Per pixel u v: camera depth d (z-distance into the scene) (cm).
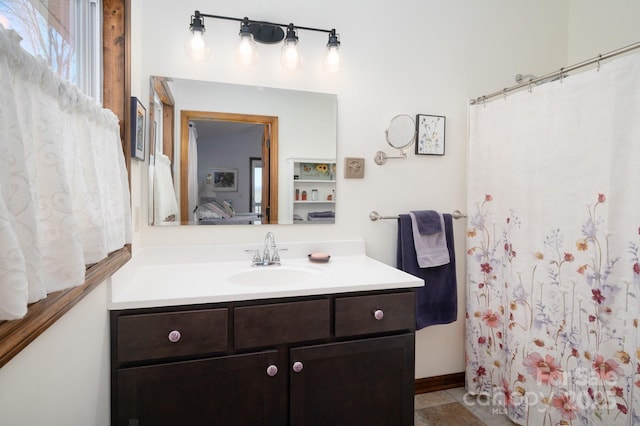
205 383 117
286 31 173
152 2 157
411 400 142
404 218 186
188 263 162
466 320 202
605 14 198
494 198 183
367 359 135
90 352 93
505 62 208
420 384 202
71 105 70
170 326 113
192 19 153
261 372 123
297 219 180
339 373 132
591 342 139
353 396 134
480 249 192
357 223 189
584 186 140
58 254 61
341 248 184
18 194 49
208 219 168
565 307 148
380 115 189
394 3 189
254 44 159
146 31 157
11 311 45
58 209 61
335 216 185
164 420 114
